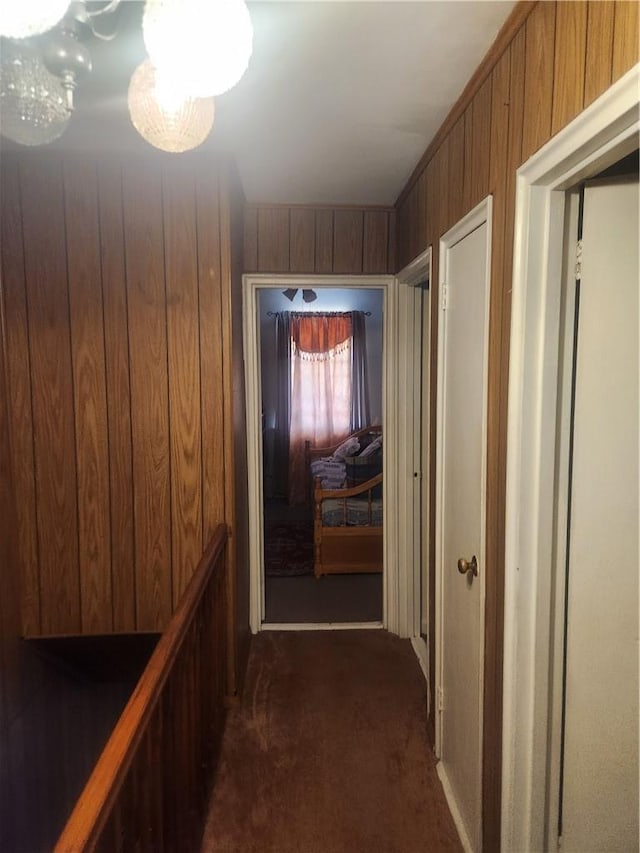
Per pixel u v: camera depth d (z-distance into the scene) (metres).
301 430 6.52
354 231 3.13
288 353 6.43
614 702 1.41
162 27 0.96
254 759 2.28
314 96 1.83
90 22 1.18
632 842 1.44
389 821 1.98
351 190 2.85
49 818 2.53
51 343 2.39
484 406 1.64
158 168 2.36
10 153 2.30
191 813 1.75
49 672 2.58
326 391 6.49
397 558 3.29
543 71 1.26
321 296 6.52
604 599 1.38
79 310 2.39
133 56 1.53
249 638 3.21
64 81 1.11
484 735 1.69
